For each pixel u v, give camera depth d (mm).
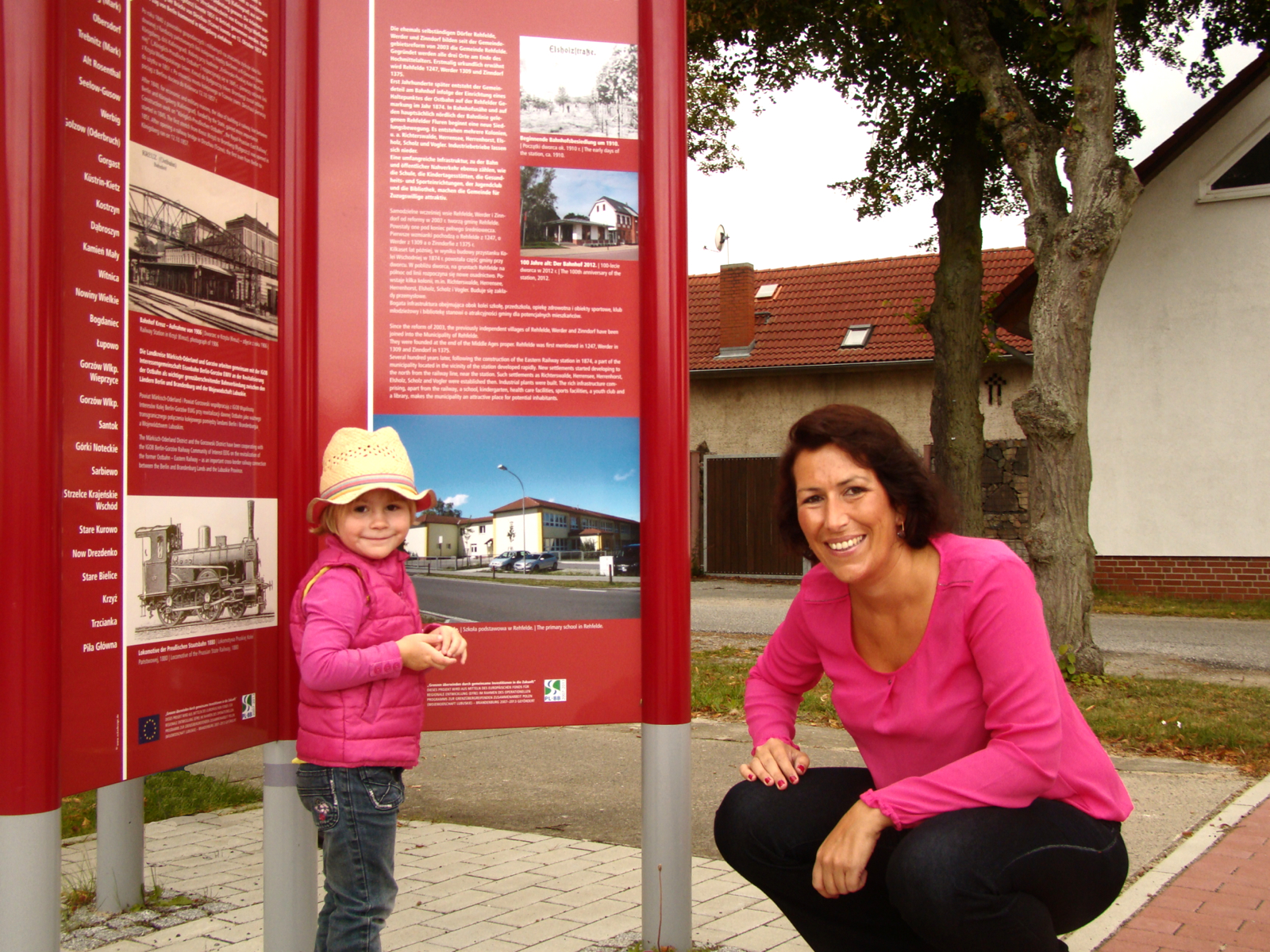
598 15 3281
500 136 3197
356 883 2504
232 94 2801
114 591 2389
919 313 14398
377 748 2496
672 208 3264
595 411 3262
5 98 2100
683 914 3201
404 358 3127
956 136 13766
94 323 2330
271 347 2969
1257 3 13891
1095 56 9195
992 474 19188
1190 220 16188
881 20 12297
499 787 5648
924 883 2111
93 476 2326
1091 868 2232
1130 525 16547
